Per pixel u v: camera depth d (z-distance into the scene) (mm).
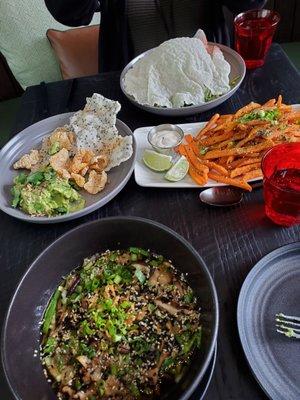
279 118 438
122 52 730
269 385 249
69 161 454
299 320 286
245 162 415
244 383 257
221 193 401
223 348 276
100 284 332
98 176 431
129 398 264
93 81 610
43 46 884
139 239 338
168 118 516
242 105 513
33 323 303
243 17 571
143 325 301
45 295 323
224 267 335
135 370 278
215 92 510
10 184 450
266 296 302
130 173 422
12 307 282
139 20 729
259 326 285
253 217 375
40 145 498
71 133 479
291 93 514
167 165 430
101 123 474
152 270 331
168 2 717
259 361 264
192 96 499
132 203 414
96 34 847
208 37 744
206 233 369
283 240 350
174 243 314
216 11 733
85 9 689
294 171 386
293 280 309
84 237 333
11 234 402
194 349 277
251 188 393
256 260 336
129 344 293
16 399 230
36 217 394
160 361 279
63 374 281
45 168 441
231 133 442
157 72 524
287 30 1014
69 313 317
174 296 312
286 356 267
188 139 458
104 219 328
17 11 840
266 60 580
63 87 607
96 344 296
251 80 550
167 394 260
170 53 522
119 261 342
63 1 684
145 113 531
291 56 970
